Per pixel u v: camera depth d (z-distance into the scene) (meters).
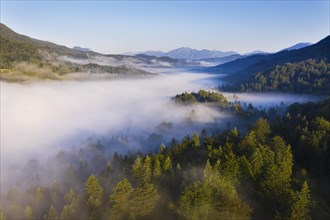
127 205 66.44
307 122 108.06
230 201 58.31
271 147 81.31
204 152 86.81
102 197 77.25
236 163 69.00
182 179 73.88
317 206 67.31
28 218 87.81
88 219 69.00
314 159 83.25
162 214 65.25
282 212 58.94
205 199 59.12
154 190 66.44
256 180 69.00
